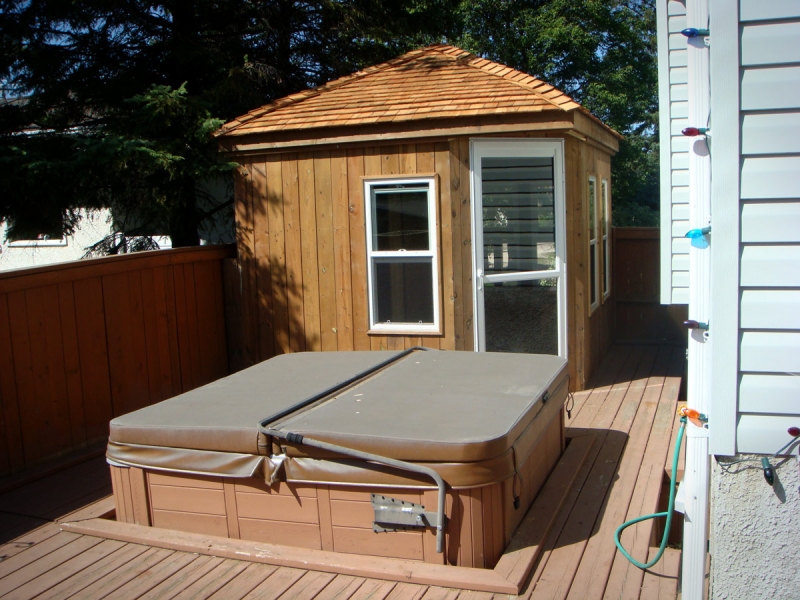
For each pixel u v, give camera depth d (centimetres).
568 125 585
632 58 1800
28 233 760
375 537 362
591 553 367
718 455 275
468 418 378
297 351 693
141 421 404
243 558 370
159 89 743
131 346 605
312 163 666
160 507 404
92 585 351
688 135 296
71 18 788
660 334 926
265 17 905
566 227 659
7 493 471
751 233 259
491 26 1708
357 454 351
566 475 461
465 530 347
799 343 259
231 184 947
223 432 377
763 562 275
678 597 325
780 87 252
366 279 657
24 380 506
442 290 632
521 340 659
